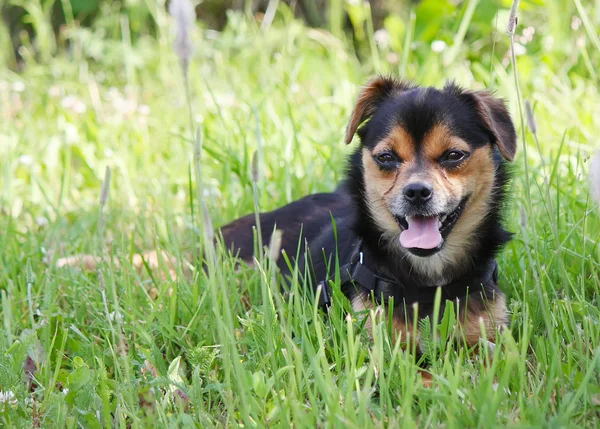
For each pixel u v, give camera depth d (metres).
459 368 3.27
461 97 4.36
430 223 4.20
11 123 8.57
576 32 8.52
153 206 6.78
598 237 4.80
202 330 4.32
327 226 5.12
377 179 4.33
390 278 4.30
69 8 12.10
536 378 3.54
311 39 11.44
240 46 10.83
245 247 5.46
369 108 4.62
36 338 4.05
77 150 7.92
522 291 4.59
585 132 6.86
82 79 10.37
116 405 3.55
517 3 3.56
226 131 7.32
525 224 3.38
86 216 6.55
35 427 3.51
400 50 9.50
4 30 12.19
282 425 3.18
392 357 3.46
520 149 6.38
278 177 6.75
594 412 3.23
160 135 8.32
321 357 3.47
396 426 3.13
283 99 8.30
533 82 8.00
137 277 4.72
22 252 5.66
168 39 10.30
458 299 4.13
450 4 9.25
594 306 4.28
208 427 3.31
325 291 4.40
